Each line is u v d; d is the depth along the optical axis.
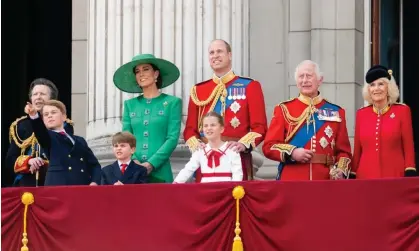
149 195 46.66
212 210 46.12
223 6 57.12
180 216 46.38
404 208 45.56
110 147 56.38
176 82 56.22
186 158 55.50
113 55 57.31
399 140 49.16
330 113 50.22
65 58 69.25
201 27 56.81
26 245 47.16
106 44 57.62
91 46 58.47
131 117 51.84
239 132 50.62
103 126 57.16
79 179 49.41
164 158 50.69
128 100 52.22
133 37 57.00
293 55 61.81
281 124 50.00
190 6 56.91
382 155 49.16
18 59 69.19
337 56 61.41
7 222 47.25
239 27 57.31
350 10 61.59
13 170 51.84
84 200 47.03
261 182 46.09
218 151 48.66
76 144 49.62
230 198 46.12
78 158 49.62
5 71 68.81
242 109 50.75
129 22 57.12
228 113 50.75
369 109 49.91
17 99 69.00
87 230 46.88
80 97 63.38
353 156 50.03
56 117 49.56
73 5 63.97
